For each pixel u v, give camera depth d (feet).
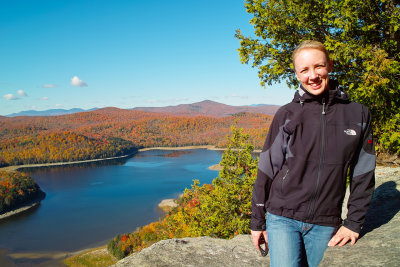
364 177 5.16
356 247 6.31
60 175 478.18
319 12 21.52
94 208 263.29
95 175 451.94
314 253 5.25
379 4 20.21
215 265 10.11
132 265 10.06
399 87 18.38
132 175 421.18
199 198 47.09
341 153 5.01
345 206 10.95
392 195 9.07
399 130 18.72
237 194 41.78
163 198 278.26
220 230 40.04
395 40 20.45
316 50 5.14
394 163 18.70
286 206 5.27
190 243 11.80
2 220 250.16
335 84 5.40
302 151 5.14
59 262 162.91
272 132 5.59
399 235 6.14
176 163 528.63
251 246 11.59
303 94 5.32
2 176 337.52
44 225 229.45
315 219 5.12
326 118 5.13
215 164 484.33
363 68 20.33
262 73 25.91
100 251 170.19
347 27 19.51
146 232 169.89
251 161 42.57
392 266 5.03
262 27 24.76
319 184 5.03
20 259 170.50
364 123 5.15
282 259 5.11
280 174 5.45
